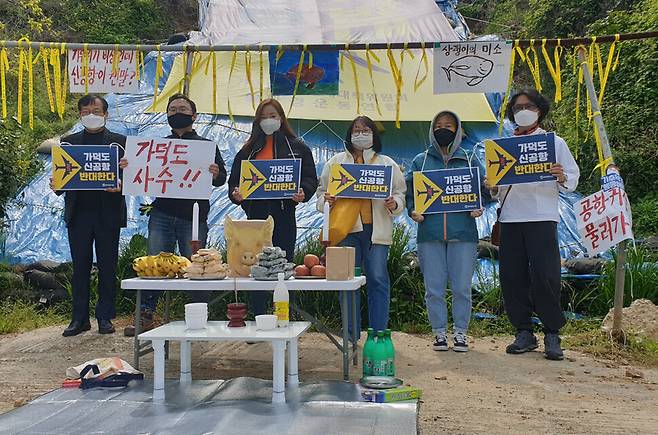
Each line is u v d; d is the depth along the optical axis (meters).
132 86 6.12
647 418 4.09
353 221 5.48
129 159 5.43
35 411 3.92
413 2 12.48
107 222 6.19
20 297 7.67
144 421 3.71
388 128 9.46
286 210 5.69
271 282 4.50
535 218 5.52
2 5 17.03
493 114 9.78
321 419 3.71
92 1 19.41
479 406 4.29
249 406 3.96
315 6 12.32
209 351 5.89
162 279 4.75
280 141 5.73
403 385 4.49
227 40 11.69
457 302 5.79
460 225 5.67
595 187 10.25
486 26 19.59
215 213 8.36
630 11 12.39
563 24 13.84
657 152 10.36
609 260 7.43
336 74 8.92
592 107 5.95
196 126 9.49
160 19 20.28
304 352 5.81
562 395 4.56
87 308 6.43
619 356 5.71
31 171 9.39
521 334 5.84
